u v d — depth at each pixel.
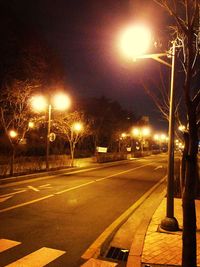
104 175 23.80
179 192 14.67
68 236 8.37
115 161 39.84
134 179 22.27
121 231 9.16
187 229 4.71
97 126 45.16
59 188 16.31
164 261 6.43
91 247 7.62
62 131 31.89
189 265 4.67
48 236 8.28
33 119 24.89
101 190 16.38
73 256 7.00
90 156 43.56
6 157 25.34
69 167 27.17
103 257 7.09
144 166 35.50
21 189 15.47
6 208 11.25
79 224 9.59
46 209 11.36
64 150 39.31
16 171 21.09
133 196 15.04
